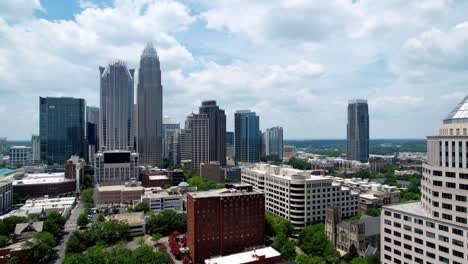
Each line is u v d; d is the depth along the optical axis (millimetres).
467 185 115750
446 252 119875
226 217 194625
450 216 120688
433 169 127375
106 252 167875
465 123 124625
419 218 130000
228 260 160500
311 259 156625
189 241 196625
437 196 125562
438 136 126188
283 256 174000
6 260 174000
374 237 190375
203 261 187750
